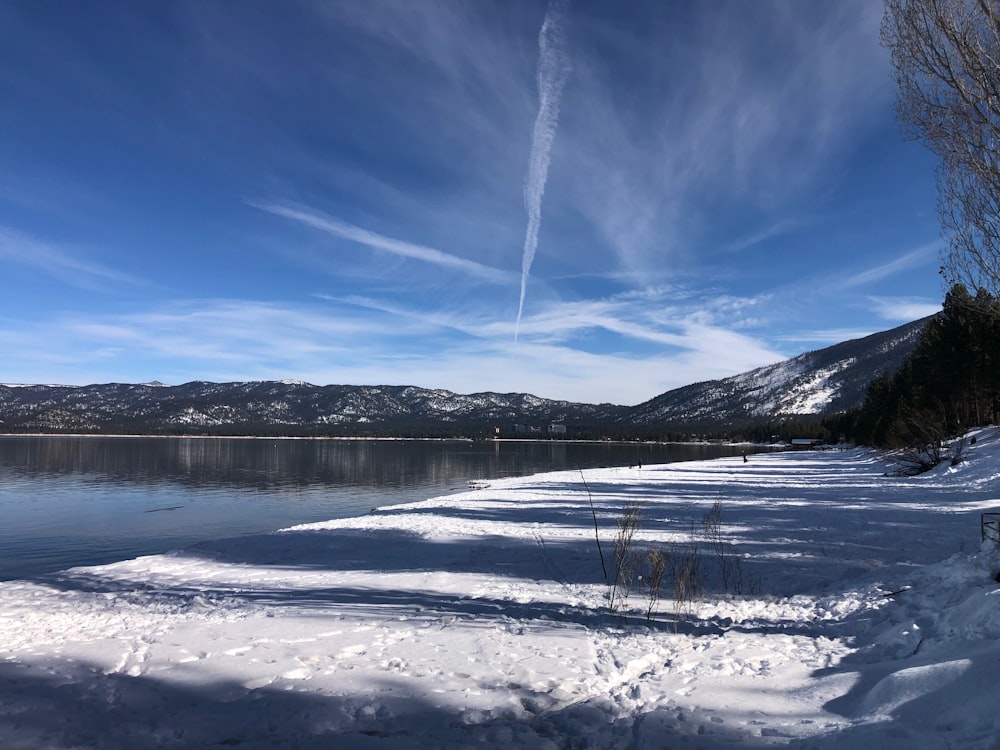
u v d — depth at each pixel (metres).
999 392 33.03
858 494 21.41
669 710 3.94
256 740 3.71
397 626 6.35
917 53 9.63
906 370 46.09
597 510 18.47
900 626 5.04
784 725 3.63
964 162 9.62
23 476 44.12
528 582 8.61
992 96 9.07
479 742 3.60
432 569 9.77
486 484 33.94
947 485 21.80
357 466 58.16
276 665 5.13
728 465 51.47
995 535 6.26
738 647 5.27
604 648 5.47
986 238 11.30
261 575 9.68
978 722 3.02
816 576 8.25
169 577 9.69
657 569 7.38
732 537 12.06
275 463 61.91
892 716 3.40
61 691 4.59
